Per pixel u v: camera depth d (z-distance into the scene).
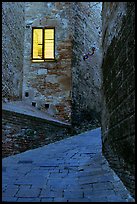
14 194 4.12
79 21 11.87
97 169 5.11
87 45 12.63
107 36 5.59
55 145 8.08
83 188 4.27
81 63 11.76
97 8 14.43
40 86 10.59
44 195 4.06
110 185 4.12
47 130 8.34
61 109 10.36
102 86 6.56
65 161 6.01
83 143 8.05
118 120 4.22
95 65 13.54
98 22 14.48
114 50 4.69
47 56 10.91
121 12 4.08
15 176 5.02
